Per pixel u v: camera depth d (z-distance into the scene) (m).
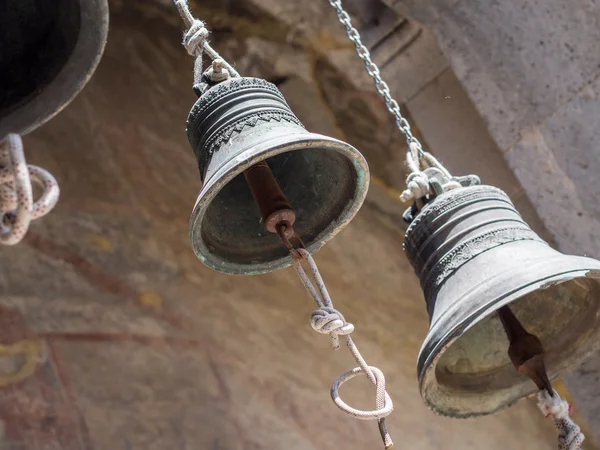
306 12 3.54
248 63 3.57
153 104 3.35
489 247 1.76
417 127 3.67
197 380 2.72
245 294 3.06
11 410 2.35
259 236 1.72
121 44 3.39
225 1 3.51
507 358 2.01
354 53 3.63
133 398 2.56
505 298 1.61
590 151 2.98
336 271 3.37
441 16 3.27
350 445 2.88
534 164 3.08
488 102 3.17
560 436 1.77
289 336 3.04
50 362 2.50
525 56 3.09
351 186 1.68
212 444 2.60
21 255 2.66
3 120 1.48
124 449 2.45
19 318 2.53
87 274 2.75
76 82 1.49
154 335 2.74
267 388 2.85
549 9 3.05
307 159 1.74
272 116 1.60
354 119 3.72
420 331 3.42
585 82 2.99
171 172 3.23
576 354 1.93
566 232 3.03
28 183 1.26
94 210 2.92
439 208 1.83
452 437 3.14
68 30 1.48
